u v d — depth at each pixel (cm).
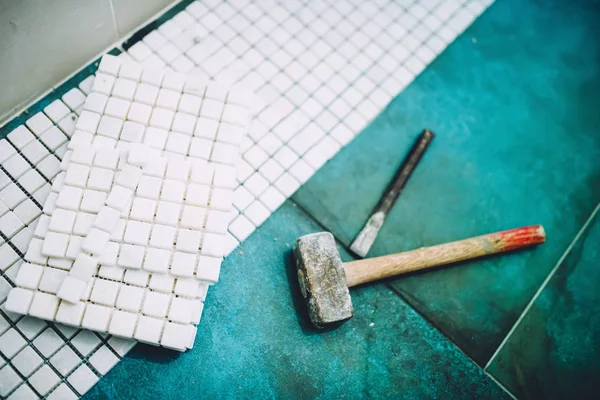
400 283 75
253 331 71
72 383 67
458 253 74
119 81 71
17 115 74
